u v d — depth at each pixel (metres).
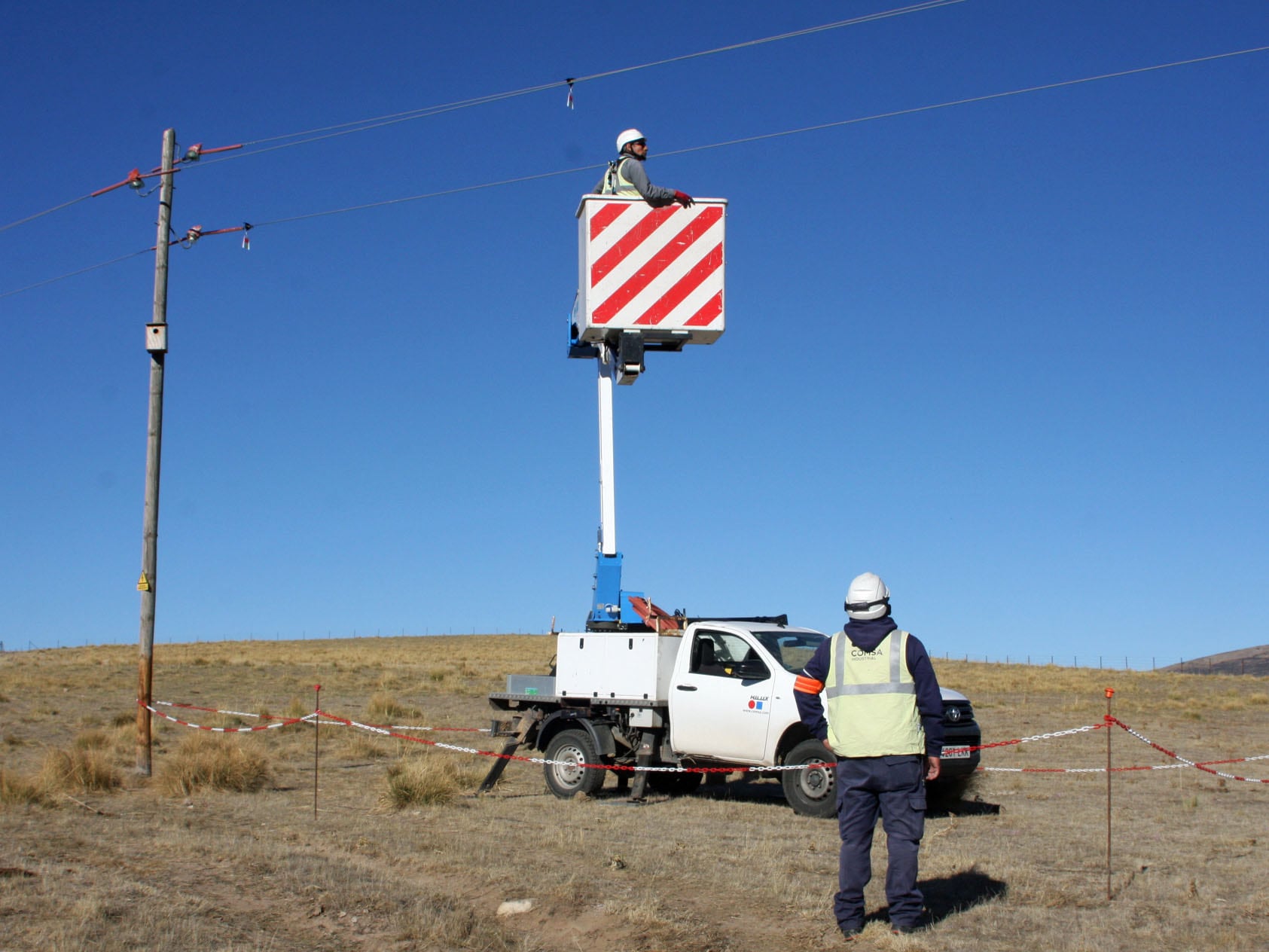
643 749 13.85
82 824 11.09
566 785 14.25
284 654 75.12
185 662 58.94
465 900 8.02
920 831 6.91
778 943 6.92
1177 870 9.20
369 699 35.53
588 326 11.52
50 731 23.38
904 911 6.92
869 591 6.94
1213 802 13.98
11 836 10.15
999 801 14.18
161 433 16.22
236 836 10.46
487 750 20.14
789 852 9.97
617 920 7.37
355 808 12.73
